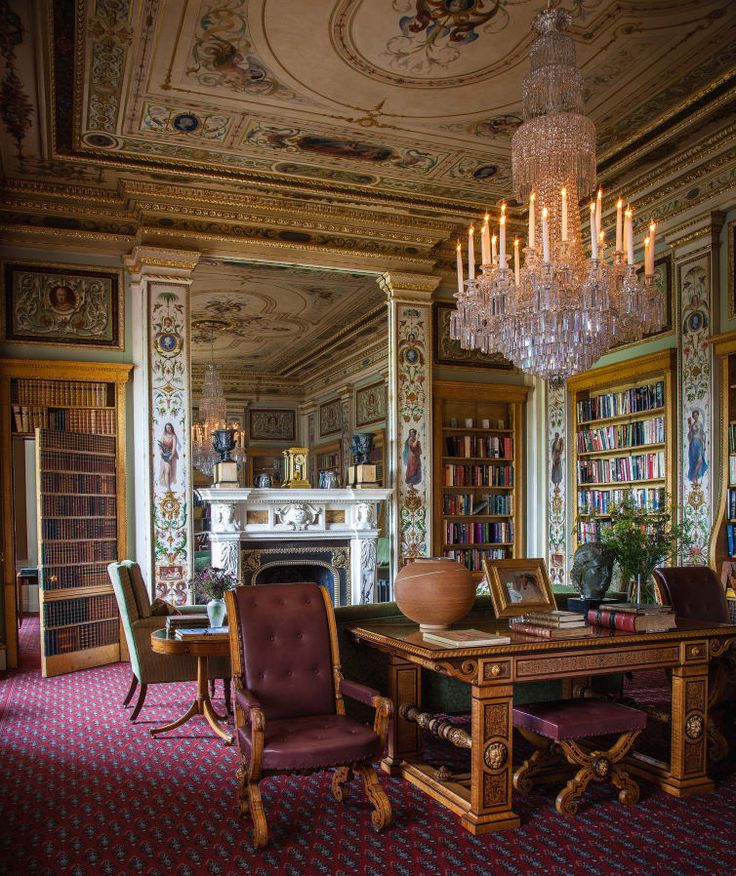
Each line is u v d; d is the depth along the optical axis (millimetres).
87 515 8023
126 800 4152
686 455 7703
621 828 3738
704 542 7387
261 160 7816
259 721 3520
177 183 8234
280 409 19281
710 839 3613
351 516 9391
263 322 13930
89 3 5266
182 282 8422
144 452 8250
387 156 7777
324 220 9047
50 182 8094
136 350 8531
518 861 3391
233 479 8789
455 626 4473
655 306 5469
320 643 4266
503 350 5789
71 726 5645
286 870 3322
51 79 6203
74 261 8414
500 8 5434
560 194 5477
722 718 5453
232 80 6301
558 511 9773
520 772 4164
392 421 9336
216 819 3885
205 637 5016
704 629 4305
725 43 5859
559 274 5109
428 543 9398
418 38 5762
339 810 3990
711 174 7488
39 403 8156
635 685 6699
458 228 9648
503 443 10367
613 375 8859
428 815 3906
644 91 6551
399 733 4555
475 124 7109
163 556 8219
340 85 6410
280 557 9133
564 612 4215
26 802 4125
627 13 5473
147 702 6383
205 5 5312
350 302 12633
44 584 7453
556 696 5469
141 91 6461
